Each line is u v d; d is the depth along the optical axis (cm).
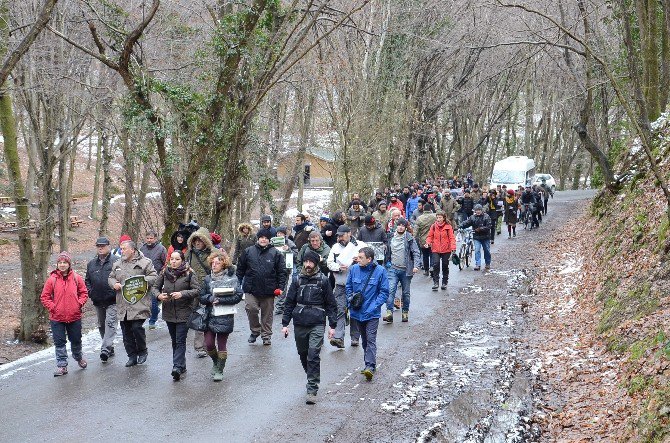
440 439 768
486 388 939
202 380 968
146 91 1731
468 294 1622
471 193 2622
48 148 1978
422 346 1154
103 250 1088
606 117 3341
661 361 827
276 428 783
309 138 3838
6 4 1612
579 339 1134
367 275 976
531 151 6016
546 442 784
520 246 2445
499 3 1254
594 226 2223
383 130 3203
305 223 1461
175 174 1902
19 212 1861
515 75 4212
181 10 2191
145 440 748
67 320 1010
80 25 2061
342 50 2916
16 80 1841
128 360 1073
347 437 760
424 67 3688
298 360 1071
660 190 1433
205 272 1116
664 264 1110
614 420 785
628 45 1589
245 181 2903
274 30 1972
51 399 893
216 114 1866
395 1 3077
